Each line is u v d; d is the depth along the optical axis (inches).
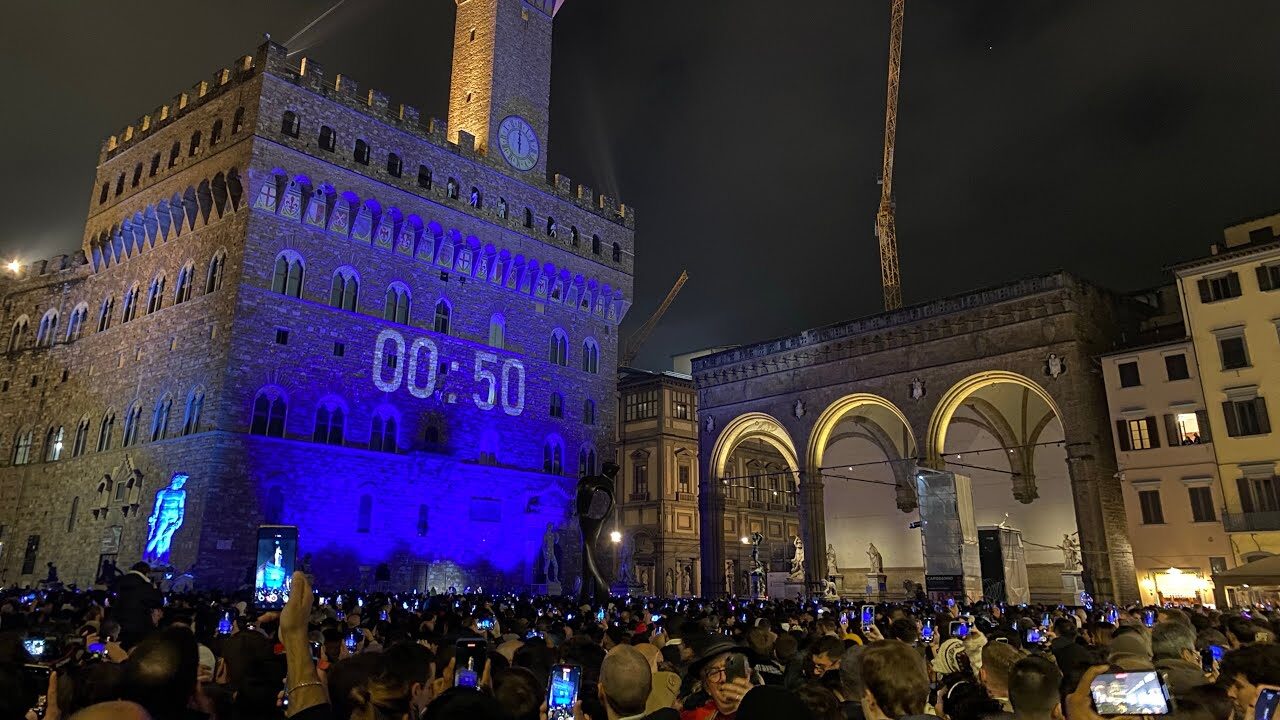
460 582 2493.8
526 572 2701.8
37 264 3004.4
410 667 261.9
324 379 2292.1
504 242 2829.7
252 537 2055.9
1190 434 2037.4
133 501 2223.2
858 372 2618.1
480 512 2605.8
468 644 387.9
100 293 2672.2
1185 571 1983.3
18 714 271.3
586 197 3198.8
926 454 2412.6
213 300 2217.0
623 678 238.4
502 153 2891.2
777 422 2792.8
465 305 2719.0
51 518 2527.1
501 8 2994.6
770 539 3833.7
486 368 2733.8
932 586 2107.5
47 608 906.1
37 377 2797.7
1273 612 1118.4
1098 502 2071.9
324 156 2343.8
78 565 2336.4
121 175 2687.0
